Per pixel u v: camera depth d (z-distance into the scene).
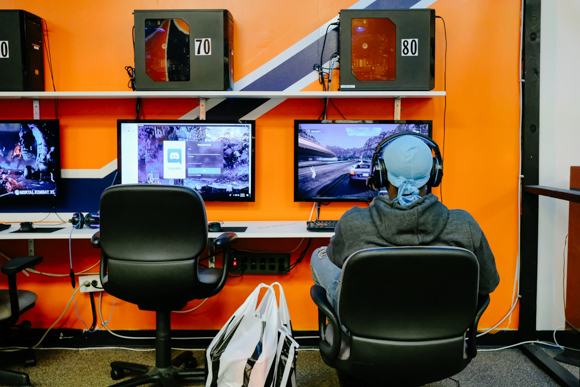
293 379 1.47
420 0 2.22
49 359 2.15
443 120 2.27
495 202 2.30
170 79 2.05
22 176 2.18
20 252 2.31
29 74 2.07
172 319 2.34
